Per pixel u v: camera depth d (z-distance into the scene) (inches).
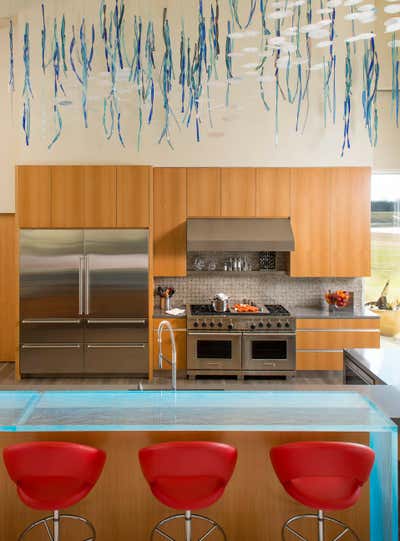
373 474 124.3
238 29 275.4
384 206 316.8
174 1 273.1
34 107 282.2
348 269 280.5
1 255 301.9
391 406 122.3
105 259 269.7
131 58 271.1
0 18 281.0
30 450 107.8
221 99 282.0
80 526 126.5
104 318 270.5
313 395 131.5
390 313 324.2
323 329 273.3
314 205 279.3
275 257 288.8
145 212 270.5
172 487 108.4
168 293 286.5
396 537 113.4
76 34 272.8
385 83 284.5
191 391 134.9
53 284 269.7
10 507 125.9
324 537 127.0
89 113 282.4
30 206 269.4
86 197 269.7
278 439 125.3
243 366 270.7
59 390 136.7
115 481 125.7
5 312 302.8
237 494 126.3
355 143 284.4
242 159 286.4
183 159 285.7
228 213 279.6
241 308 276.5
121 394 132.3
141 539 126.6
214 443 108.7
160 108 282.7
